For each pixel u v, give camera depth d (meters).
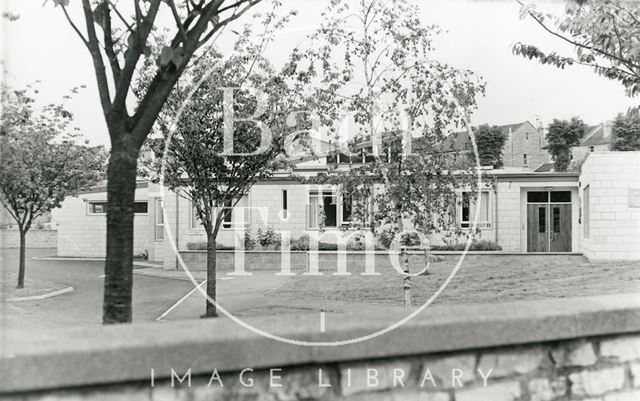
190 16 4.48
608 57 7.25
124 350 2.62
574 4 6.88
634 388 3.69
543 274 17.42
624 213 20.64
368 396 3.10
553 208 25.91
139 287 17.91
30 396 2.53
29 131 17.66
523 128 45.31
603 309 3.48
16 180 17.38
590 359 3.58
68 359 2.54
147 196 29.80
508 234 25.16
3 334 2.82
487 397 3.32
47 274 23.34
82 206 32.78
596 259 20.66
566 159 44.12
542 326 3.34
